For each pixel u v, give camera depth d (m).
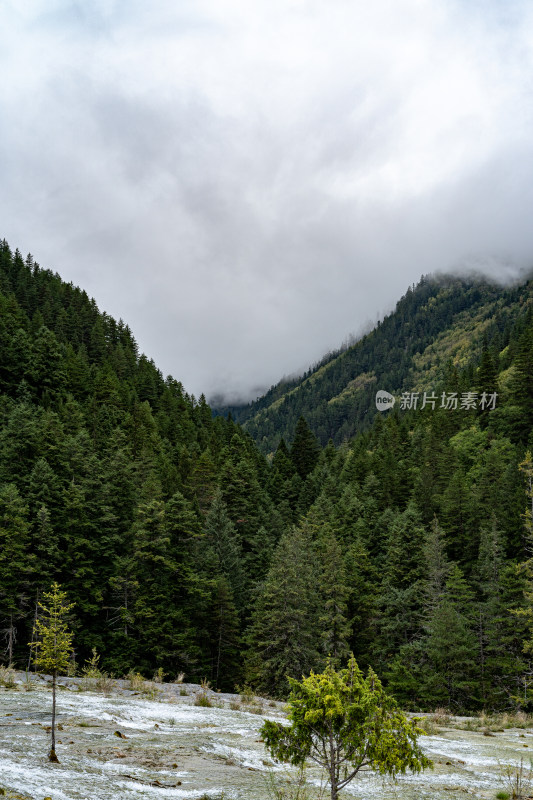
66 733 8.81
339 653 43.06
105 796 5.59
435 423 115.25
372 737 5.01
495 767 9.42
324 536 65.31
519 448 88.19
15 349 103.75
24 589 43.22
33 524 45.88
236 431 151.75
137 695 15.52
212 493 79.25
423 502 77.12
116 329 189.12
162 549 48.16
